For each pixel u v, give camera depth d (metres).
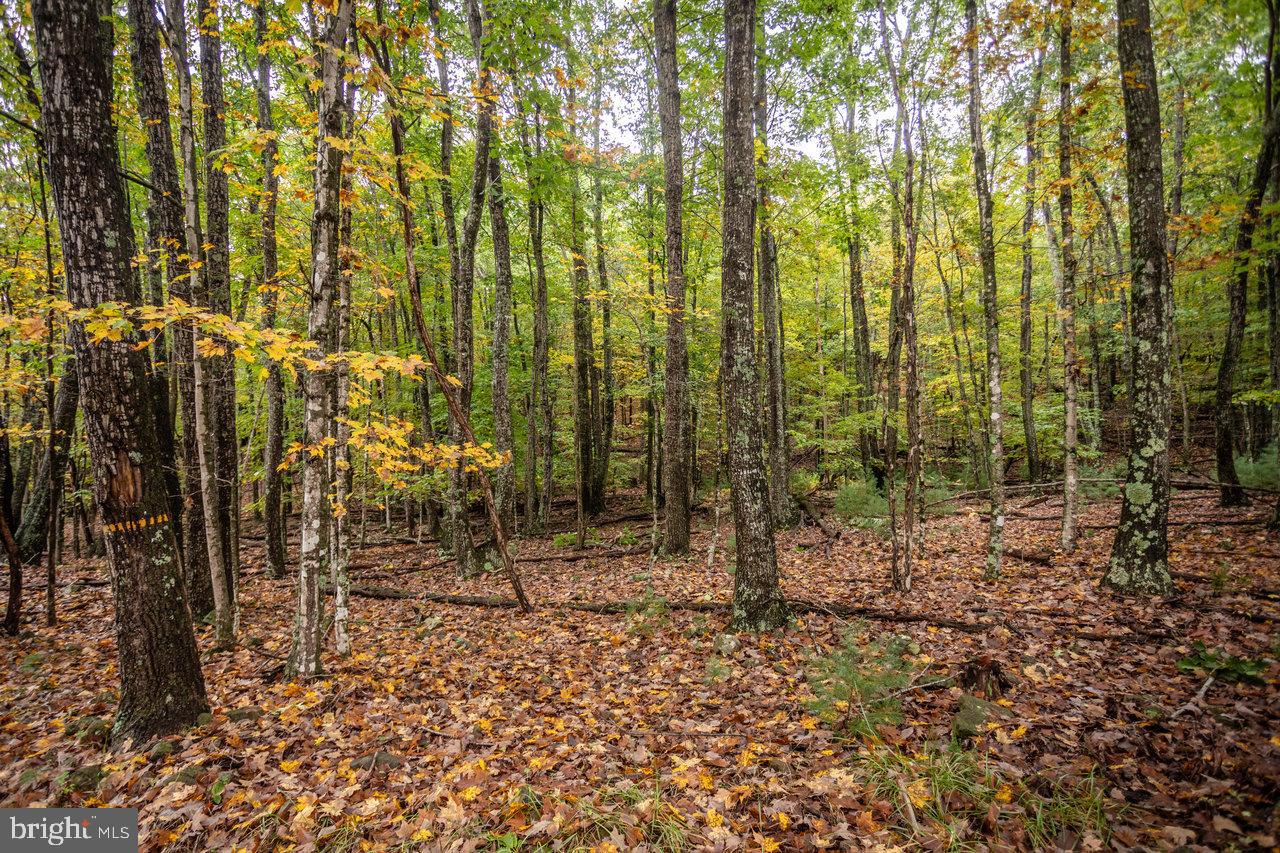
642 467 24.72
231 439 8.70
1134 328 5.91
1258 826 2.60
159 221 7.39
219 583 6.75
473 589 9.91
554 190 11.77
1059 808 2.94
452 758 4.12
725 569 9.62
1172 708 3.75
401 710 5.00
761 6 9.80
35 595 9.74
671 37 10.13
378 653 6.66
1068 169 7.68
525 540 15.00
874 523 12.20
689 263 15.33
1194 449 16.42
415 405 14.85
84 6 4.05
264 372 5.29
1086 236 10.56
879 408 14.89
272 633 7.57
